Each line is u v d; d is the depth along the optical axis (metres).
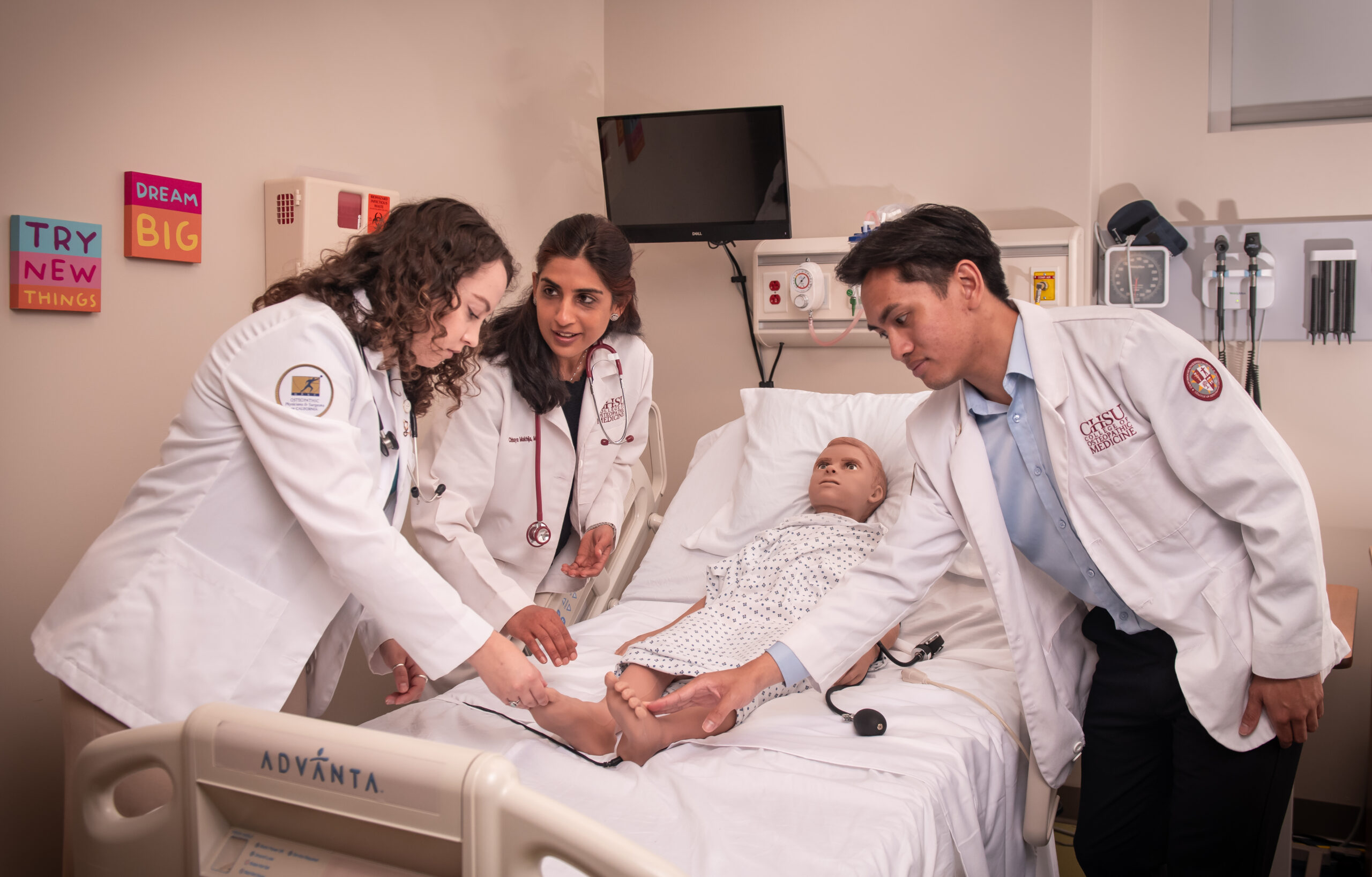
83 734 1.09
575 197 2.84
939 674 1.61
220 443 1.11
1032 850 1.53
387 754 0.76
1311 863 2.06
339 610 1.32
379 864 0.80
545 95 2.68
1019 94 2.37
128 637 1.08
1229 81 2.30
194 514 1.11
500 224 2.55
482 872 0.73
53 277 1.53
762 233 2.49
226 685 1.12
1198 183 2.30
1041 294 2.29
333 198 1.90
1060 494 1.33
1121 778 1.48
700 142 2.48
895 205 2.40
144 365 1.69
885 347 2.57
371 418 1.19
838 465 2.07
